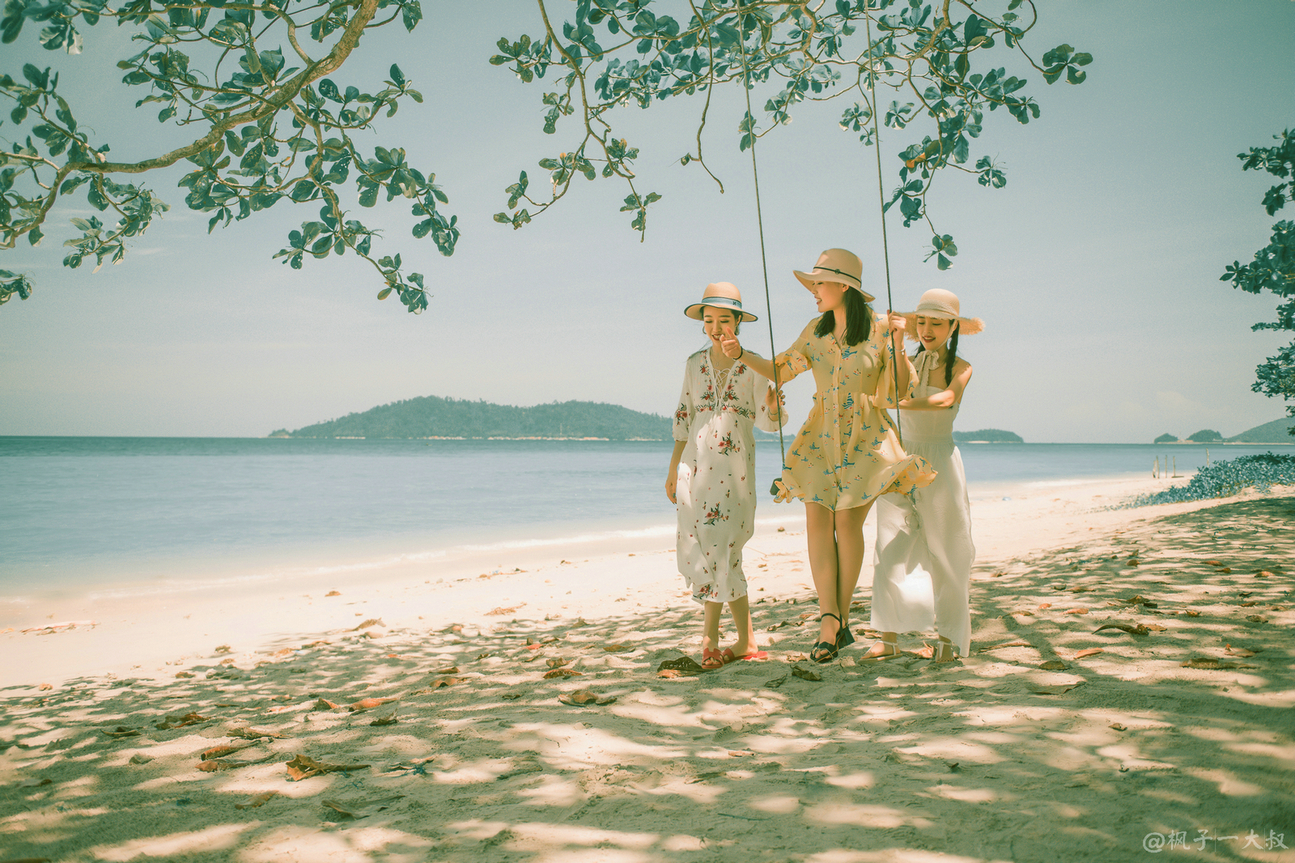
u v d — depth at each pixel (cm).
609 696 311
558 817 186
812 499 343
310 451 9531
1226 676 252
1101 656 298
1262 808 158
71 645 625
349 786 220
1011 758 201
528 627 599
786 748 234
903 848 156
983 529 1205
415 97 377
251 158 358
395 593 862
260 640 628
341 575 1028
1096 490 2648
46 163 289
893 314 333
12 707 418
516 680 372
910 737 230
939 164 528
